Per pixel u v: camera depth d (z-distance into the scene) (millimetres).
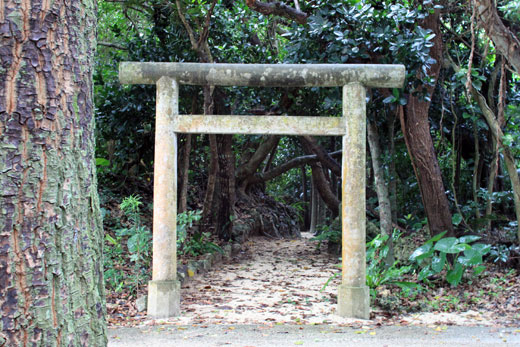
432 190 6988
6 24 1637
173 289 5047
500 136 6977
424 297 5699
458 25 7844
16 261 1600
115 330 4414
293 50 6766
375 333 4328
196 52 7762
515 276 6449
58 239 1692
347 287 5020
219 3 8242
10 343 1575
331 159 10328
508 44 5520
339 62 6211
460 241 5980
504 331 4371
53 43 1716
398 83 5051
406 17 5957
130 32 9781
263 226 13250
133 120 8648
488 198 7930
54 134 1695
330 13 6215
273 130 5098
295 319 4910
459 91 8203
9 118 1617
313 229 16797
